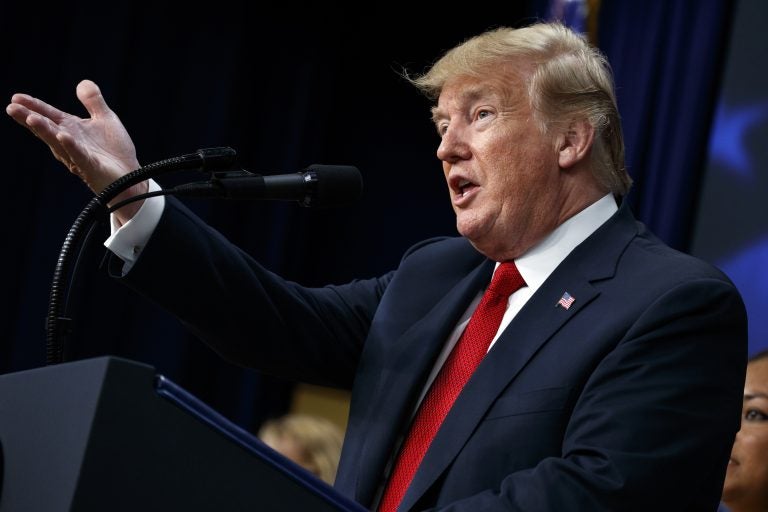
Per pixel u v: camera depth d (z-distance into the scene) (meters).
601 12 14.17
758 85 12.88
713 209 12.85
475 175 6.10
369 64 17.94
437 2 17.83
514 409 5.29
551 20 14.35
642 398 5.00
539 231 6.04
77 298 15.52
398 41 17.89
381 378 6.05
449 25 17.72
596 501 4.62
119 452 3.29
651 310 5.29
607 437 4.88
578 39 6.31
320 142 17.48
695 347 5.19
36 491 3.34
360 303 6.80
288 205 17.19
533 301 5.68
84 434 3.25
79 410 3.32
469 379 5.53
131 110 15.96
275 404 16.86
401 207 17.56
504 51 6.16
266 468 3.58
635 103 13.62
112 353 15.88
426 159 17.61
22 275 15.25
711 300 5.30
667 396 5.01
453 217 17.36
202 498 3.44
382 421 5.83
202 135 16.38
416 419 5.80
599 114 6.12
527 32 6.27
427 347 6.04
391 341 6.21
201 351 16.61
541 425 5.20
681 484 4.86
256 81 17.08
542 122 6.04
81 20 15.67
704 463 4.97
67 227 15.36
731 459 9.37
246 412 16.61
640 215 13.34
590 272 5.70
